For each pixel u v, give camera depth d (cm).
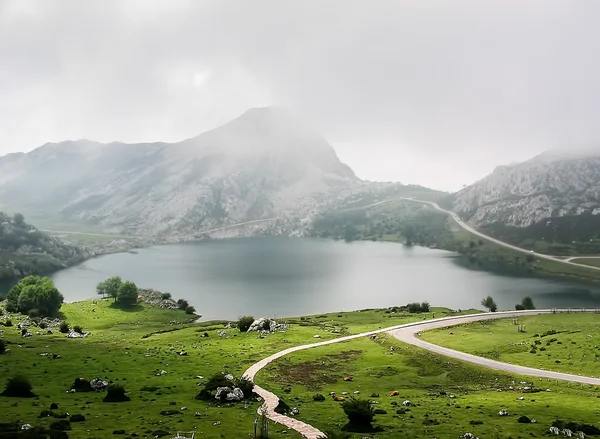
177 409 7350
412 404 8050
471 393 9044
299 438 6006
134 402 7794
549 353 11438
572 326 14712
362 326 17275
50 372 9988
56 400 7762
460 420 6975
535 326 15425
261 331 15950
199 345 14112
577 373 9888
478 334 14600
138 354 12438
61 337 15712
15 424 6059
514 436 6144
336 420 6956
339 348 13462
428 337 14612
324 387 9675
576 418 6988
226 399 7988
